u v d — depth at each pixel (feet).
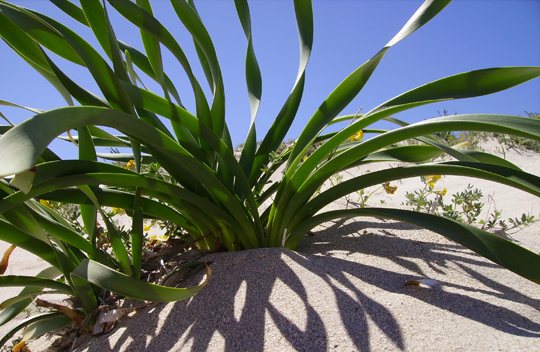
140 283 0.83
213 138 1.10
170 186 1.05
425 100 1.05
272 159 1.56
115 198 1.15
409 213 1.08
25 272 1.82
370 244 1.28
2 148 0.52
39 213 1.06
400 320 0.82
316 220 1.23
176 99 1.47
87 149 1.09
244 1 1.49
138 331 0.97
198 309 0.97
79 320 1.10
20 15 0.95
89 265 0.84
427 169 1.04
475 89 1.01
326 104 1.28
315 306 0.89
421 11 1.11
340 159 1.10
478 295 0.93
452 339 0.75
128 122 0.85
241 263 1.10
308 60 1.37
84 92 1.01
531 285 1.00
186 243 1.31
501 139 3.60
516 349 0.71
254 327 0.86
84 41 0.96
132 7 1.06
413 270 1.08
